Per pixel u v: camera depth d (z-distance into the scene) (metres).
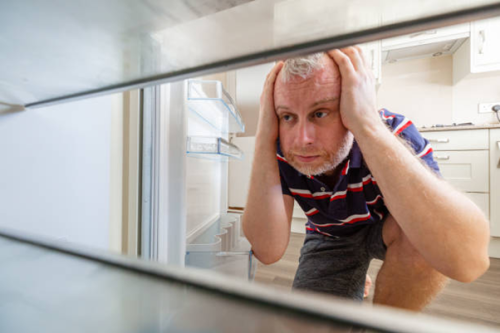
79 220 0.58
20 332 0.13
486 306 0.87
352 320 0.11
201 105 1.04
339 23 0.21
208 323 0.13
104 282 0.18
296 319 0.12
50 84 0.37
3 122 0.44
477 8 0.18
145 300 0.15
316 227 0.84
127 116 0.75
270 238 0.72
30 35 0.23
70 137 0.56
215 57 0.28
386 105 2.26
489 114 1.98
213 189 1.39
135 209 0.75
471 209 0.48
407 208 0.47
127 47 0.26
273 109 0.62
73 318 0.15
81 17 0.20
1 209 0.44
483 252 0.49
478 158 1.54
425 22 0.20
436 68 2.14
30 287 0.18
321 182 0.66
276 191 0.69
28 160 0.48
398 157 0.48
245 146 2.28
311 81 0.48
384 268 0.66
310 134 0.51
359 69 0.48
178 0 0.18
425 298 0.62
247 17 0.20
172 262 0.80
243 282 0.15
